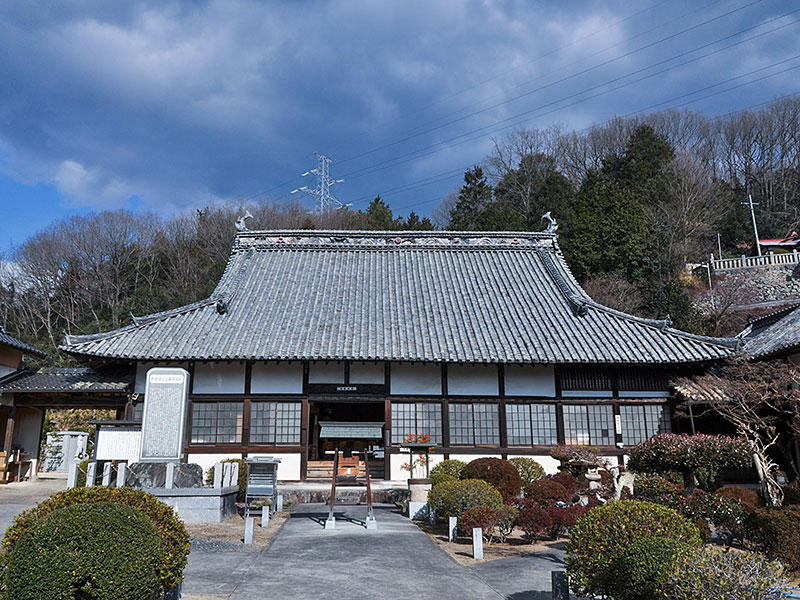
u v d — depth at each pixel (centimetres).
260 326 2141
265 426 2036
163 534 671
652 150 5103
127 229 5012
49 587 542
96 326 4219
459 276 2553
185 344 2012
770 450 1916
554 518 1238
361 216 5731
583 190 4662
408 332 2130
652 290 3772
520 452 2041
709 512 1212
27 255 4791
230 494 1510
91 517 590
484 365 2105
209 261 4997
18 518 669
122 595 558
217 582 851
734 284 3866
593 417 2089
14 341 2172
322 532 1280
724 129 6200
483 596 823
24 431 2412
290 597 786
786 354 1859
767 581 536
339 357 1958
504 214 4762
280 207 5903
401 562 1010
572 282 2531
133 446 1569
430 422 2066
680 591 548
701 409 2042
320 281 2477
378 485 1950
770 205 5484
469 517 1211
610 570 654
